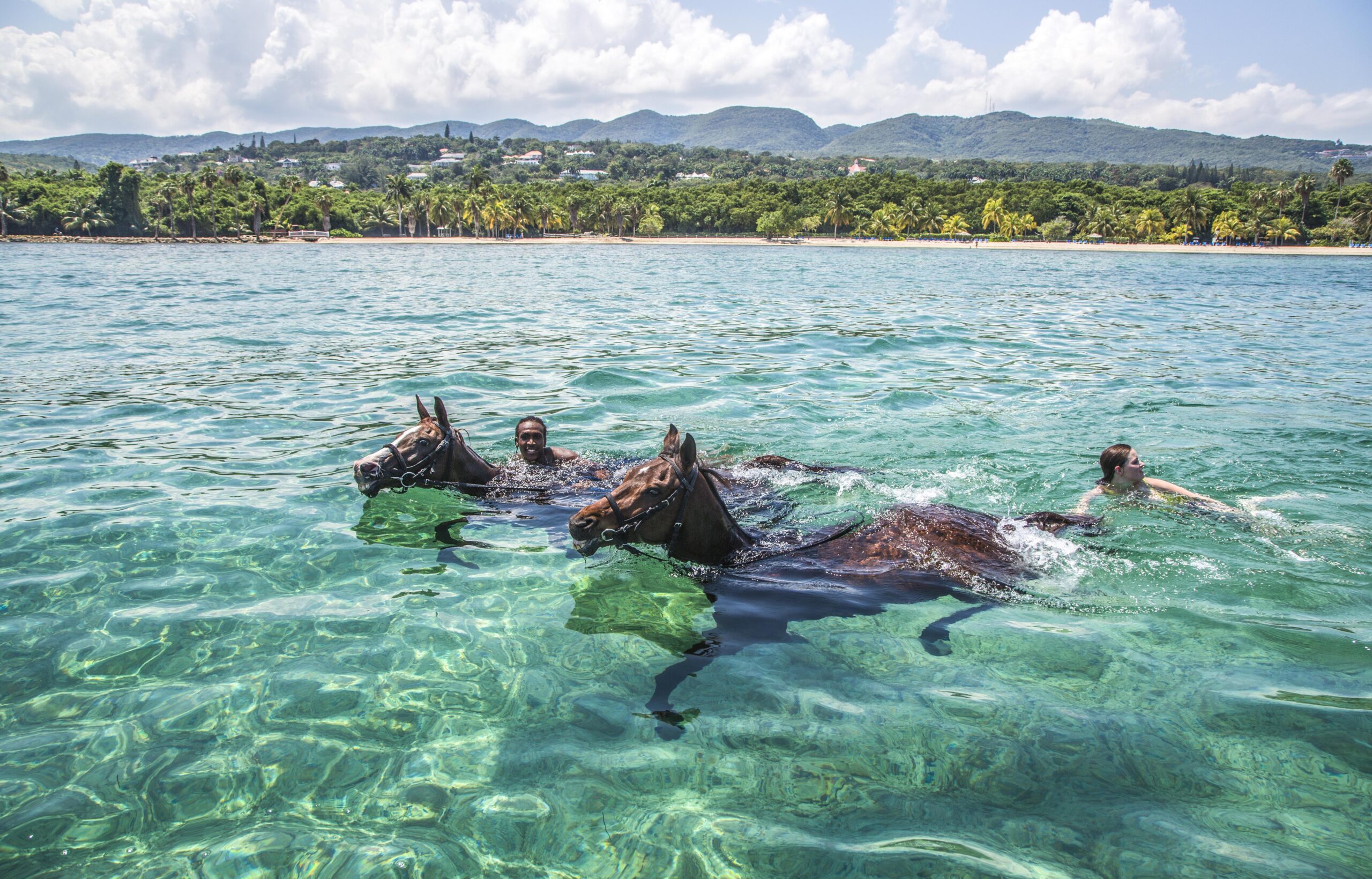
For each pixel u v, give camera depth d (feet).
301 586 18.83
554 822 11.36
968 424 35.45
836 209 522.88
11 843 10.70
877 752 12.86
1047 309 95.25
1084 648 16.14
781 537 22.08
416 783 12.12
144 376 44.04
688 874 10.41
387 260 227.61
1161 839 10.84
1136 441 32.35
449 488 25.55
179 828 11.10
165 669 15.03
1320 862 10.32
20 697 14.05
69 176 473.67
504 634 16.72
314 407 37.17
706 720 13.75
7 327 63.57
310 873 10.35
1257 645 16.08
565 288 121.08
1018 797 11.77
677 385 43.93
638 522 18.89
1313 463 29.04
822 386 44.19
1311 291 135.03
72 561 19.74
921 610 18.07
